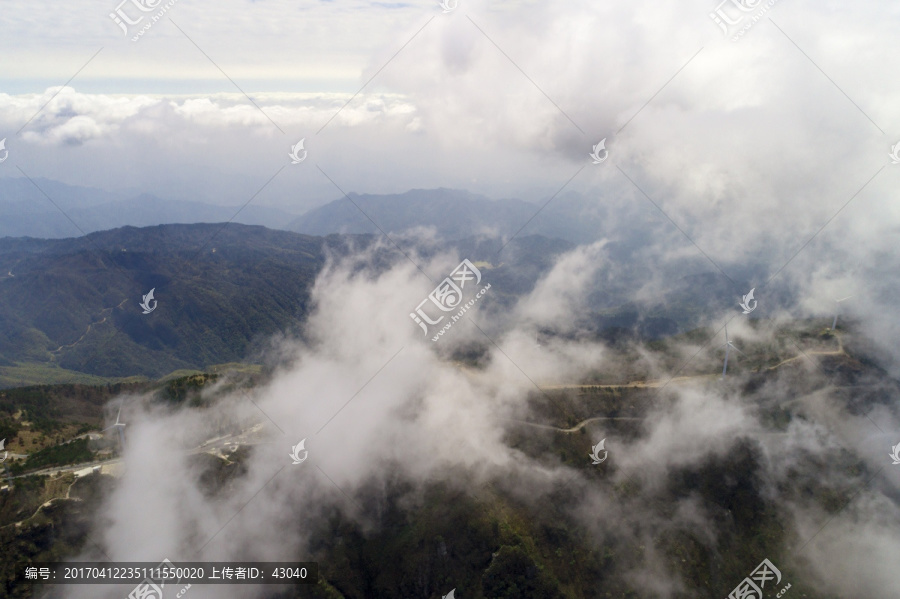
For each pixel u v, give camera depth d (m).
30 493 99.44
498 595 104.00
